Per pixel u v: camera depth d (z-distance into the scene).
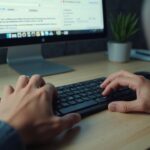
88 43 1.19
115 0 1.22
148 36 1.16
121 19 1.04
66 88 0.62
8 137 0.36
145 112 0.55
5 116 0.41
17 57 0.89
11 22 0.78
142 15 1.17
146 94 0.57
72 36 0.91
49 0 0.84
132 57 1.11
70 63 0.98
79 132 0.46
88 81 0.69
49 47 1.06
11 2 0.77
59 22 0.87
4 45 0.77
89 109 0.54
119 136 0.45
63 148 0.41
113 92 0.62
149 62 1.04
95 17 0.96
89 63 0.99
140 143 0.44
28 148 0.41
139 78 0.61
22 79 0.53
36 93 0.47
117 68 0.93
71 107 0.53
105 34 1.01
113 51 1.02
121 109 0.55
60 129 0.43
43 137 0.41
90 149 0.41
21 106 0.43
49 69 0.85
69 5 0.89
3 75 0.80
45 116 0.43
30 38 0.82
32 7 0.81
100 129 0.48
